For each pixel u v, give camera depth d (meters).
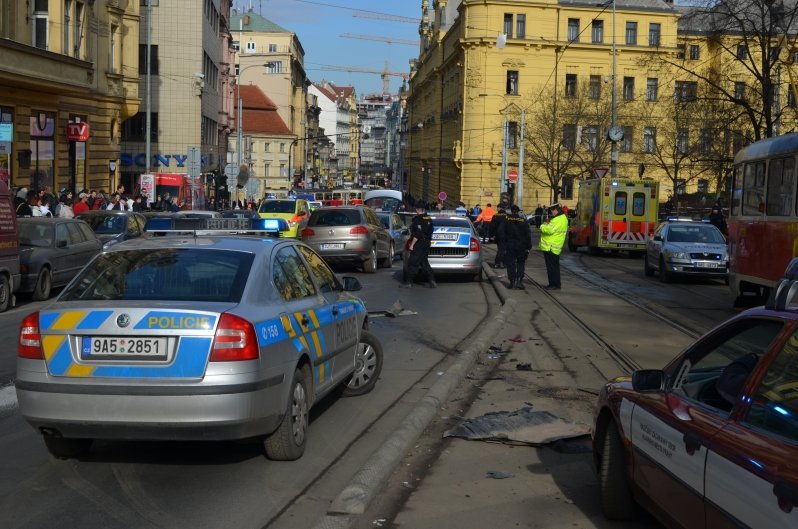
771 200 15.41
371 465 6.27
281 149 105.50
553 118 61.28
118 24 39.59
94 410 5.83
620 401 5.35
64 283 18.08
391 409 8.58
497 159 66.38
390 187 152.88
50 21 31.22
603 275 26.23
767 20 29.09
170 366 5.80
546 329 14.23
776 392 3.83
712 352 4.69
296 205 33.81
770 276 15.37
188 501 5.79
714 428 4.09
